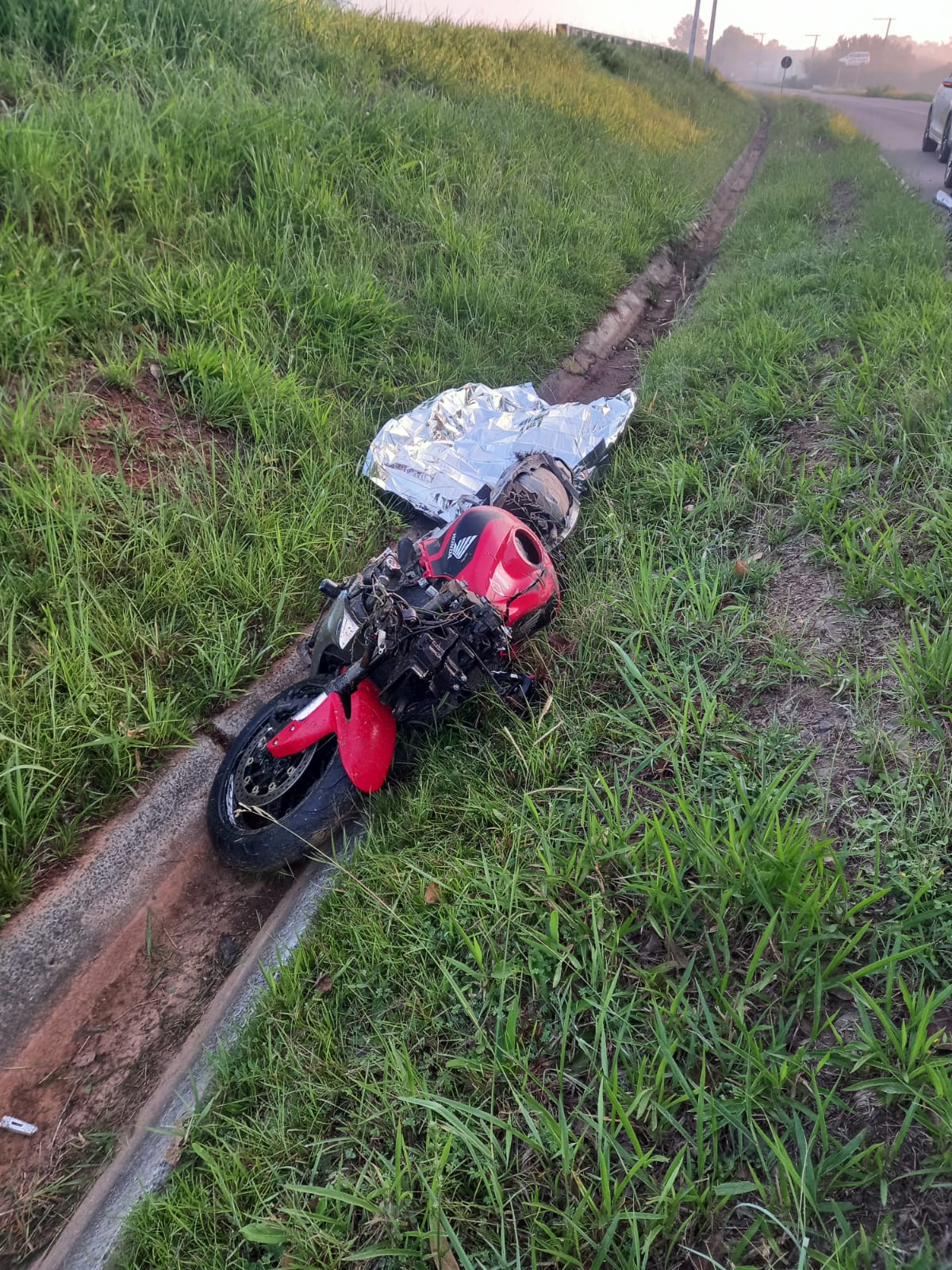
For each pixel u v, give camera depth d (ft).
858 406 15.01
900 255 22.53
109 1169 7.81
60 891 9.23
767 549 13.12
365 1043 7.87
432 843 9.62
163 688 11.00
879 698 9.74
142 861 10.02
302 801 9.57
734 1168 6.37
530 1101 6.81
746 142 64.34
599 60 56.24
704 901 7.93
